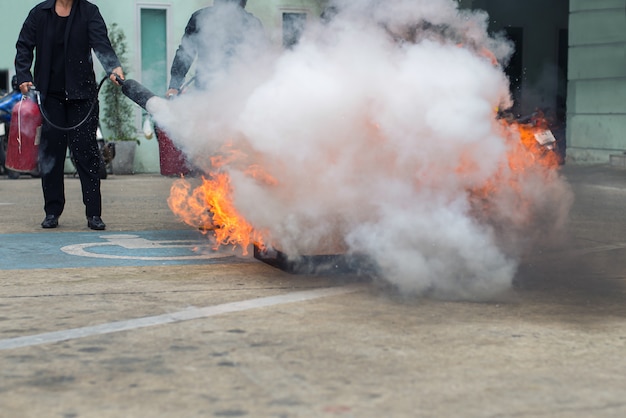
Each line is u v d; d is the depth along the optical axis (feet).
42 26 26.61
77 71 26.73
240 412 10.98
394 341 14.21
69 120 27.22
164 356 13.37
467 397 11.54
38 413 10.98
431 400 11.42
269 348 13.79
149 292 18.12
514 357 13.37
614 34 62.13
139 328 15.07
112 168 60.75
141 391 11.76
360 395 11.59
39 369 12.73
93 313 16.20
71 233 27.09
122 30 60.59
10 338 14.42
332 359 13.20
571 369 12.78
